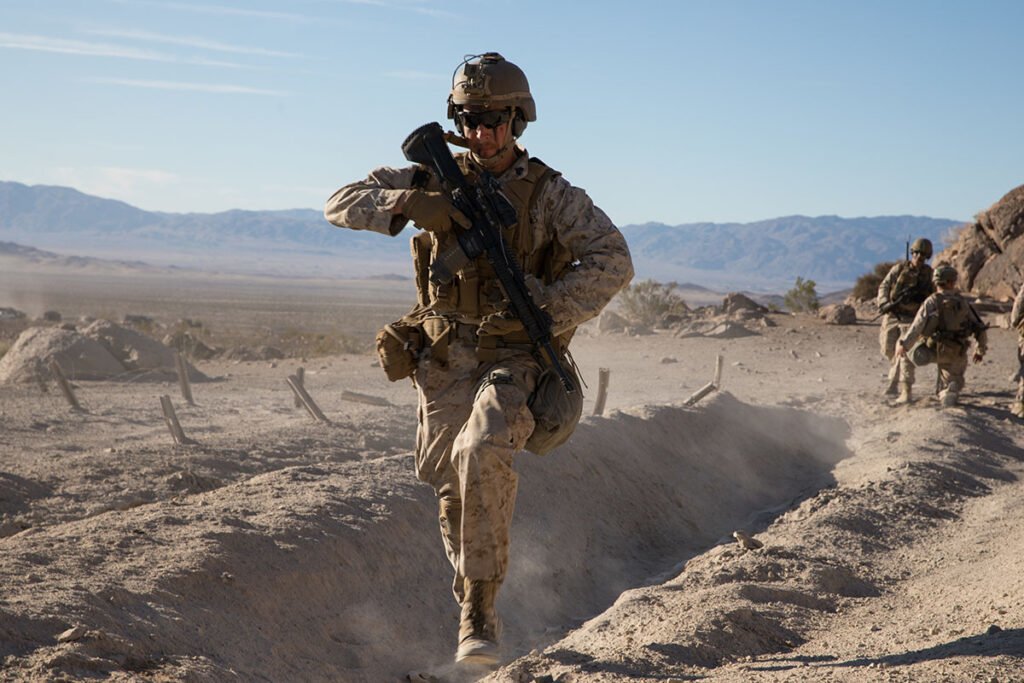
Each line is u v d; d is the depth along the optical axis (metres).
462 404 4.29
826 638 5.15
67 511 7.95
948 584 6.33
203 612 4.80
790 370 21.05
